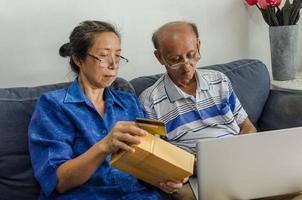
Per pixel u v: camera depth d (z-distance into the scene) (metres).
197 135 1.53
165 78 1.59
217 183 1.01
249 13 2.14
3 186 1.34
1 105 1.39
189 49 1.49
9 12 1.69
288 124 1.77
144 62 1.98
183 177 1.07
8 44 1.72
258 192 1.05
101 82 1.33
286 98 1.82
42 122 1.23
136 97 1.57
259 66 1.91
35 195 1.36
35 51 1.77
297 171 1.03
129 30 1.92
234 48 2.17
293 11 1.94
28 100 1.44
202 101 1.58
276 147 0.99
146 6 1.92
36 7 1.73
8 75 1.75
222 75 1.66
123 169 1.07
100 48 1.30
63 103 1.28
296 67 2.12
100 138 1.30
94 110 1.32
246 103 1.82
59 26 1.79
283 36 1.96
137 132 0.99
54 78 1.83
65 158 1.17
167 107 1.54
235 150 0.98
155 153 0.98
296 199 1.16
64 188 1.18
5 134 1.36
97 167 1.14
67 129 1.25
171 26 1.51
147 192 1.30
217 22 2.09
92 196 1.23
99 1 1.83
